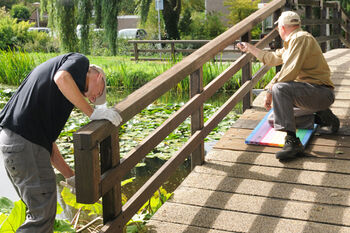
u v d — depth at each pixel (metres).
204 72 12.13
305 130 4.44
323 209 3.16
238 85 11.46
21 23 26.70
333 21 10.97
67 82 2.26
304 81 3.99
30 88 2.35
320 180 3.58
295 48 3.88
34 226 2.37
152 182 3.13
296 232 2.90
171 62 14.35
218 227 3.03
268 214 3.14
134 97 2.79
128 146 6.08
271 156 4.11
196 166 3.99
